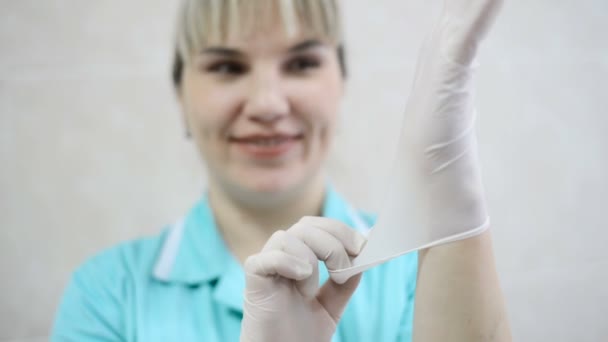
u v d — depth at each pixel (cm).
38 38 89
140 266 76
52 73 90
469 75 54
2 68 89
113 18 91
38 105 90
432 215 55
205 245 76
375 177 98
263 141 71
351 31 96
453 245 56
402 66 98
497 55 101
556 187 104
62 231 91
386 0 97
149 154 93
